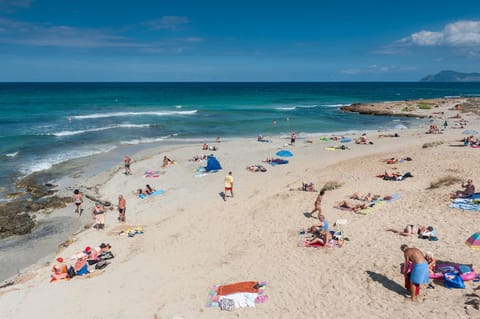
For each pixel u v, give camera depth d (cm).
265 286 1046
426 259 980
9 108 6059
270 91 14300
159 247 1426
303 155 2878
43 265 1390
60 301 1101
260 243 1345
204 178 2358
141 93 11450
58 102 7381
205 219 1664
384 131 4144
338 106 7350
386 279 999
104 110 5978
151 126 4409
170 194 2091
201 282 1119
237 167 2577
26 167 2630
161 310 989
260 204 1761
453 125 4391
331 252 1205
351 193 1739
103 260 1322
